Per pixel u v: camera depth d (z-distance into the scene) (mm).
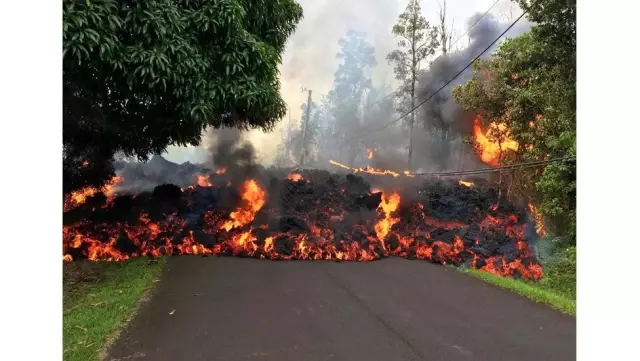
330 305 6242
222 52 7148
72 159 9148
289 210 11281
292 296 6625
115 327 4914
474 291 7383
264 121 9000
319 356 4457
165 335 4797
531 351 4781
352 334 5121
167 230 9820
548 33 10500
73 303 5762
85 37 5039
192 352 4406
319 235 10383
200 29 6879
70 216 9320
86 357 4121
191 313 5566
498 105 13125
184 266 8242
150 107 7410
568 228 9836
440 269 9219
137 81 6008
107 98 7027
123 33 5824
